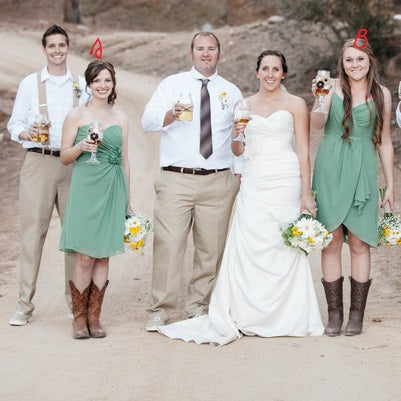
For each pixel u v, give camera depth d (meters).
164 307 8.52
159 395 6.38
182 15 54.09
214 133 8.52
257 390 6.43
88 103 8.24
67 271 8.89
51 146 8.74
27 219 8.77
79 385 6.65
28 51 37.81
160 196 8.58
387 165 8.21
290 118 8.20
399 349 7.37
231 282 8.17
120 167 8.21
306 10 28.64
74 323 8.15
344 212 7.97
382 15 27.41
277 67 8.14
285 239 7.95
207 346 7.77
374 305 9.30
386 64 26.62
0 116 25.36
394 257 11.40
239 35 35.19
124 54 37.00
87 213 8.01
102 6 54.97
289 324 8.04
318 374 6.78
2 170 20.05
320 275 10.77
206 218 8.61
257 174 8.19
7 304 9.74
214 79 8.60
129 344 7.87
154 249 8.59
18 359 7.39
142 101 27.75
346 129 8.01
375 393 6.30
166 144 8.57
